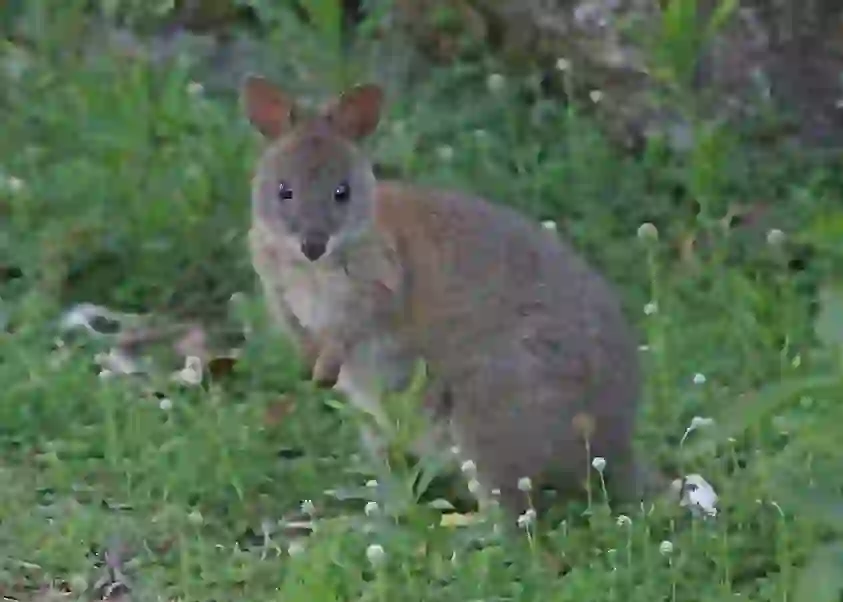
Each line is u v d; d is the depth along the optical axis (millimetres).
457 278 10969
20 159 14375
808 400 10977
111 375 11781
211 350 12680
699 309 12977
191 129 14828
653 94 15195
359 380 11445
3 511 10297
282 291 11516
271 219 11266
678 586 9586
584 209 14305
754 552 10039
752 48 15219
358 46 16094
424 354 11109
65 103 15016
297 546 9727
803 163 15016
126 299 13336
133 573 9805
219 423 11242
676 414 11461
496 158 14859
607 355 10812
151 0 16469
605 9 15461
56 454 10969
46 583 9734
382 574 9305
